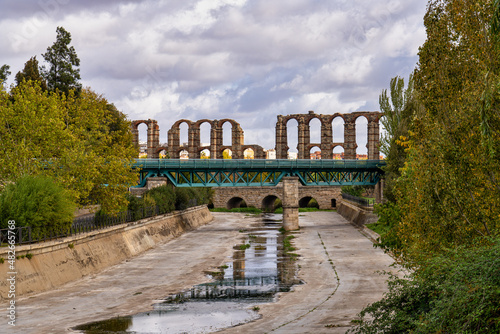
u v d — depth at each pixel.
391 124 75.88
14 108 48.88
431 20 25.89
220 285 42.09
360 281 42.06
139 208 65.94
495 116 21.75
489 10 23.47
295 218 86.75
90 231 49.47
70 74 92.75
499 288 15.21
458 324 15.74
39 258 38.81
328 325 27.33
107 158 55.81
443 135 23.98
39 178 41.91
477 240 21.00
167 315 32.03
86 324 29.70
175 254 59.97
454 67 25.02
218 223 102.69
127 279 44.47
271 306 34.19
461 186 23.11
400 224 28.98
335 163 91.81
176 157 157.38
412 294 19.91
